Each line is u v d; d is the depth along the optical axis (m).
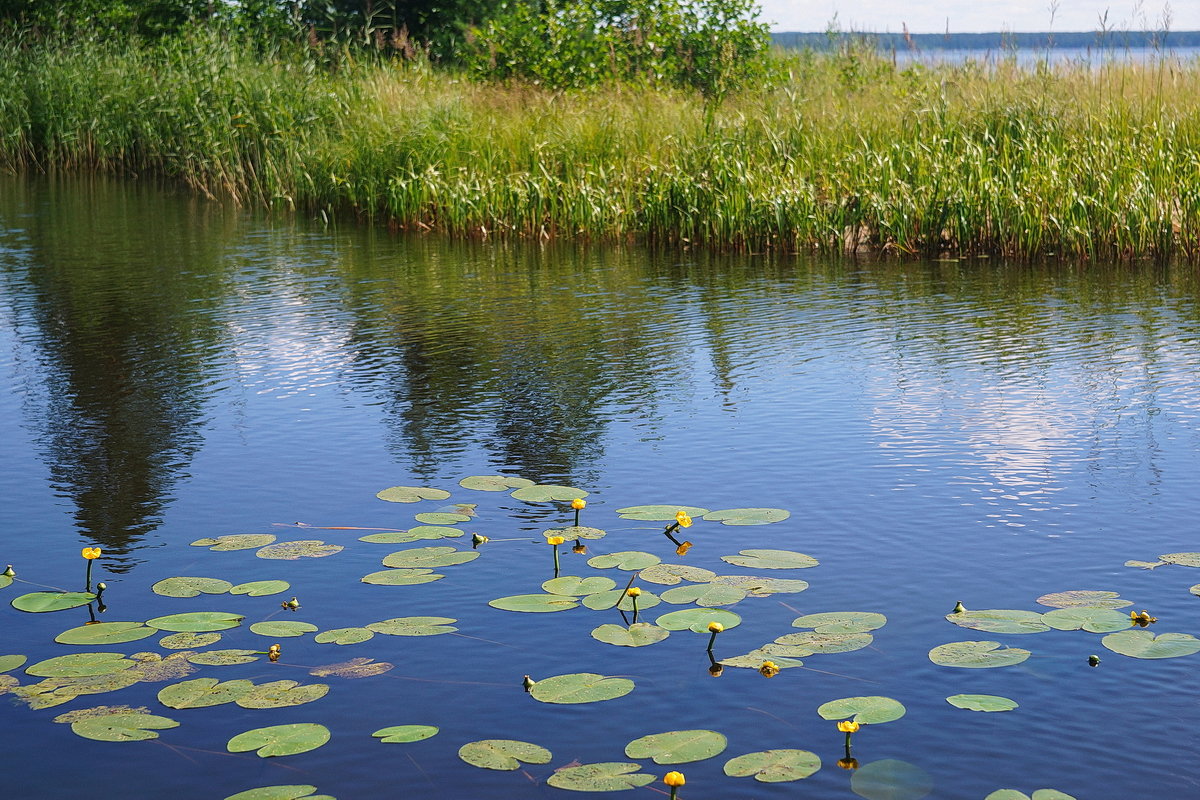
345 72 15.59
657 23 16.70
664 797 2.57
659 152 11.90
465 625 3.41
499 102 13.72
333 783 2.64
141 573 3.81
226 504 4.43
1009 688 3.01
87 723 2.84
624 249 10.77
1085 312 7.71
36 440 5.23
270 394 5.97
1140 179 9.79
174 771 2.69
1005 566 3.77
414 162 12.40
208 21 18.67
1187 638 3.22
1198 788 2.58
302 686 3.04
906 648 3.22
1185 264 9.51
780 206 10.46
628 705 2.95
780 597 3.55
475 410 5.66
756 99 13.59
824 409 5.61
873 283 8.95
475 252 10.59
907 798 2.54
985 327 7.33
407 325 7.55
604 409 5.67
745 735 2.81
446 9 21.08
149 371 6.44
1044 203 9.96
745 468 4.77
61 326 7.53
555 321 7.67
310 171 13.48
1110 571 3.72
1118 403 5.61
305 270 9.62
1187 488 4.45
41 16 20.69
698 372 6.36
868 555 3.87
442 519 4.21
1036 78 11.92
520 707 2.95
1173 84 11.73
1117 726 2.83
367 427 5.40
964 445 5.02
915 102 12.25
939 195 10.34
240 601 3.58
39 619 3.47
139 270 9.56
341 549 3.97
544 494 4.45
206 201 13.84
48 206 13.27
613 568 3.79
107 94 16.64
